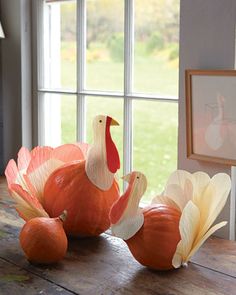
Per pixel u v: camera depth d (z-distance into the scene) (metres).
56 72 1.86
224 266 1.02
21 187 1.09
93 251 1.10
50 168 1.19
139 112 3.37
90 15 3.78
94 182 1.13
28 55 1.79
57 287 0.91
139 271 0.99
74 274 0.97
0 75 1.85
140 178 0.97
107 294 0.89
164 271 0.99
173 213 1.00
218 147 1.23
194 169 1.30
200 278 0.96
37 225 1.00
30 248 1.00
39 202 1.16
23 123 1.81
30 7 1.77
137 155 3.40
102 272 0.98
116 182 1.18
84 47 1.67
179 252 0.97
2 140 1.88
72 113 1.89
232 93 1.18
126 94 1.55
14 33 1.78
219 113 1.22
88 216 1.13
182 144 1.32
